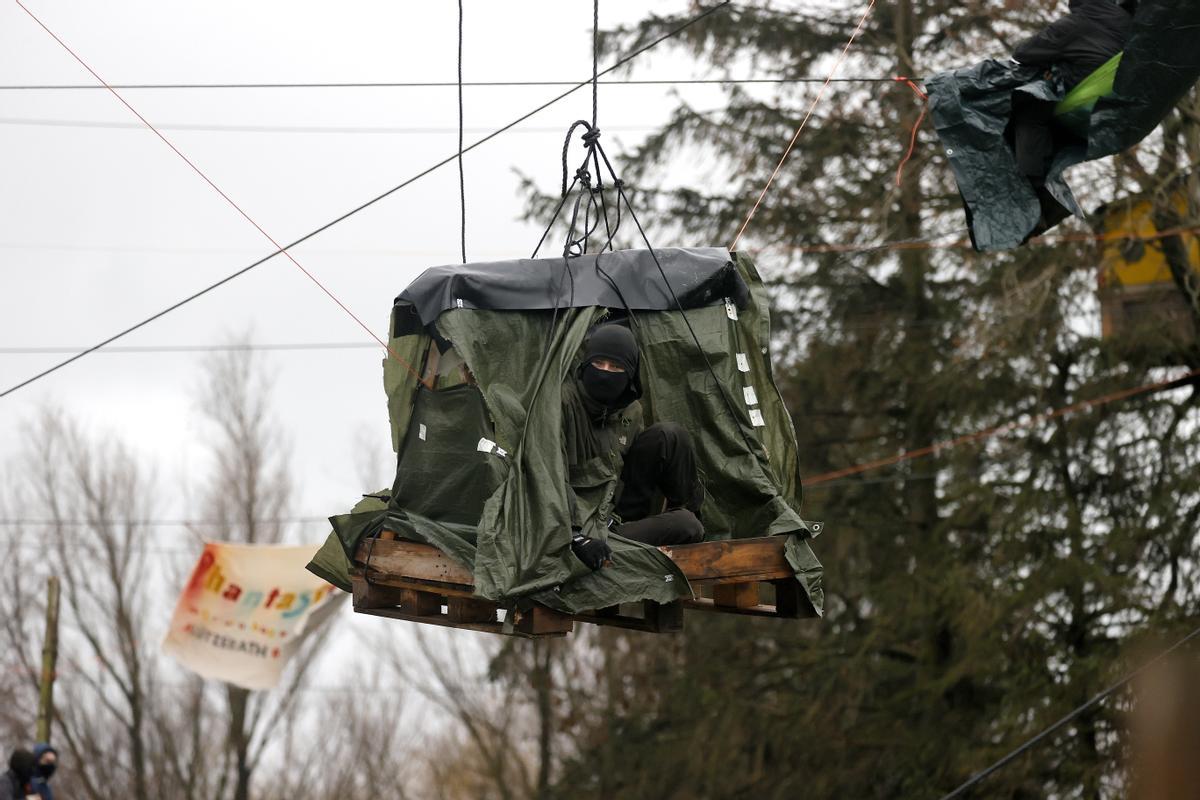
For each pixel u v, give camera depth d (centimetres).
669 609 1661
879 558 4588
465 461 1677
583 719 5884
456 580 1648
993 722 4203
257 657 3475
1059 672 4084
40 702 4481
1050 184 1869
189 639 3488
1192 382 4003
